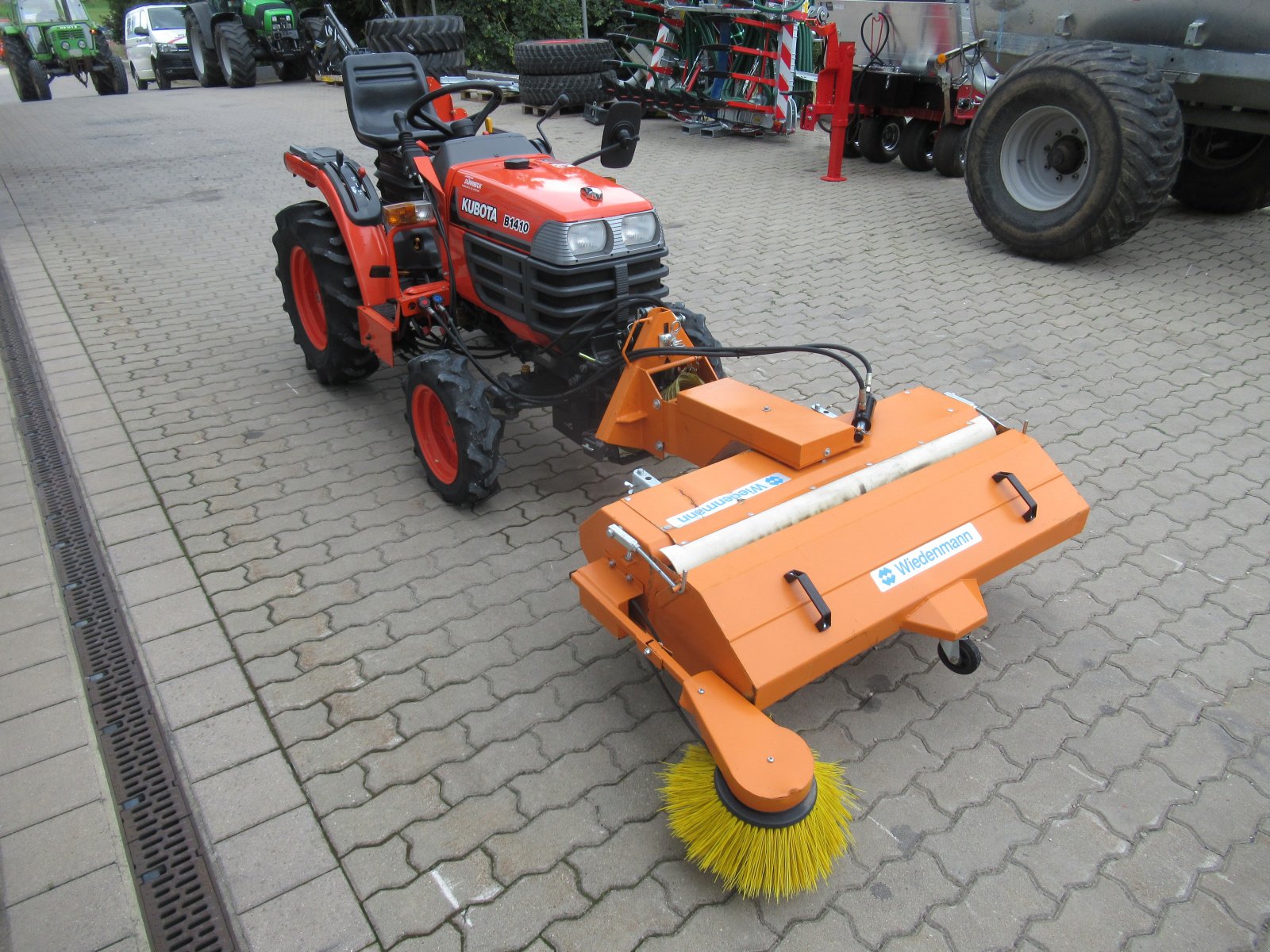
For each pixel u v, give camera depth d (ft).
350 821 8.42
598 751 9.12
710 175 32.76
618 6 57.98
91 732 9.50
